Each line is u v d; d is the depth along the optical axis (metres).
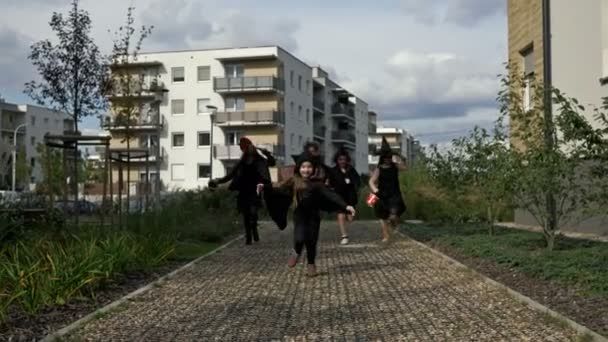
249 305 8.23
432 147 18.80
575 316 7.07
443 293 8.82
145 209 16.62
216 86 68.38
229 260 12.79
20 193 15.93
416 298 8.53
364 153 106.00
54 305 7.92
